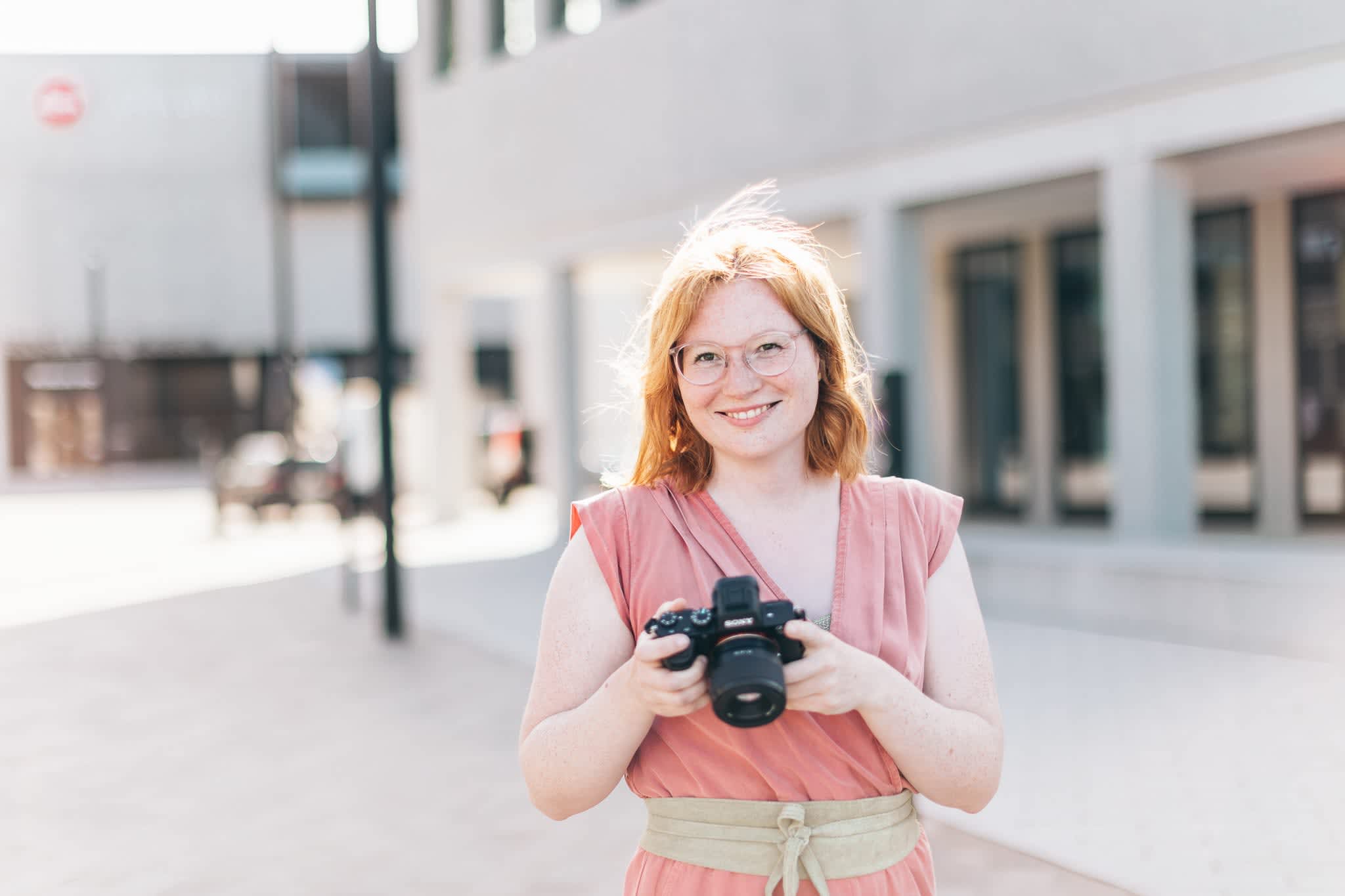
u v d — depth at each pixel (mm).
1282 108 7352
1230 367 11211
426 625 9336
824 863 1562
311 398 25078
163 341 35031
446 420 17719
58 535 18312
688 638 1419
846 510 1688
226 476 18828
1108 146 8266
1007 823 4305
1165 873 3795
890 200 9828
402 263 33688
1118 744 5199
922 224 10055
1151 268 8094
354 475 15055
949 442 13789
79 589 12125
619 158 12938
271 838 4488
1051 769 4910
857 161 10078
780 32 10750
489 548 14477
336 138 35000
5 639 9164
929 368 10109
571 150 13695
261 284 35156
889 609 1634
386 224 8789
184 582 12570
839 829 1574
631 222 12844
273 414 35250
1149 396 8133
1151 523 8164
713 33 11508
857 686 1478
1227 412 11250
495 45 15195
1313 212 10508
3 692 7234
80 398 35281
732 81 11312
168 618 10125
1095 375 12500
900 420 5281
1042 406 12930
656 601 1623
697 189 11859
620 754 1520
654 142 12391
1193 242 11344
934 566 1707
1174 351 8281
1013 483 13453
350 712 6523
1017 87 8797
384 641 8727
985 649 1690
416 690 7043
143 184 34719
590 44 13258
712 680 1378
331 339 35500
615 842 4355
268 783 5215
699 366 1633
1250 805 4371
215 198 34938
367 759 5559
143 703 6875
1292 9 7270
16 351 34281
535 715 1628
